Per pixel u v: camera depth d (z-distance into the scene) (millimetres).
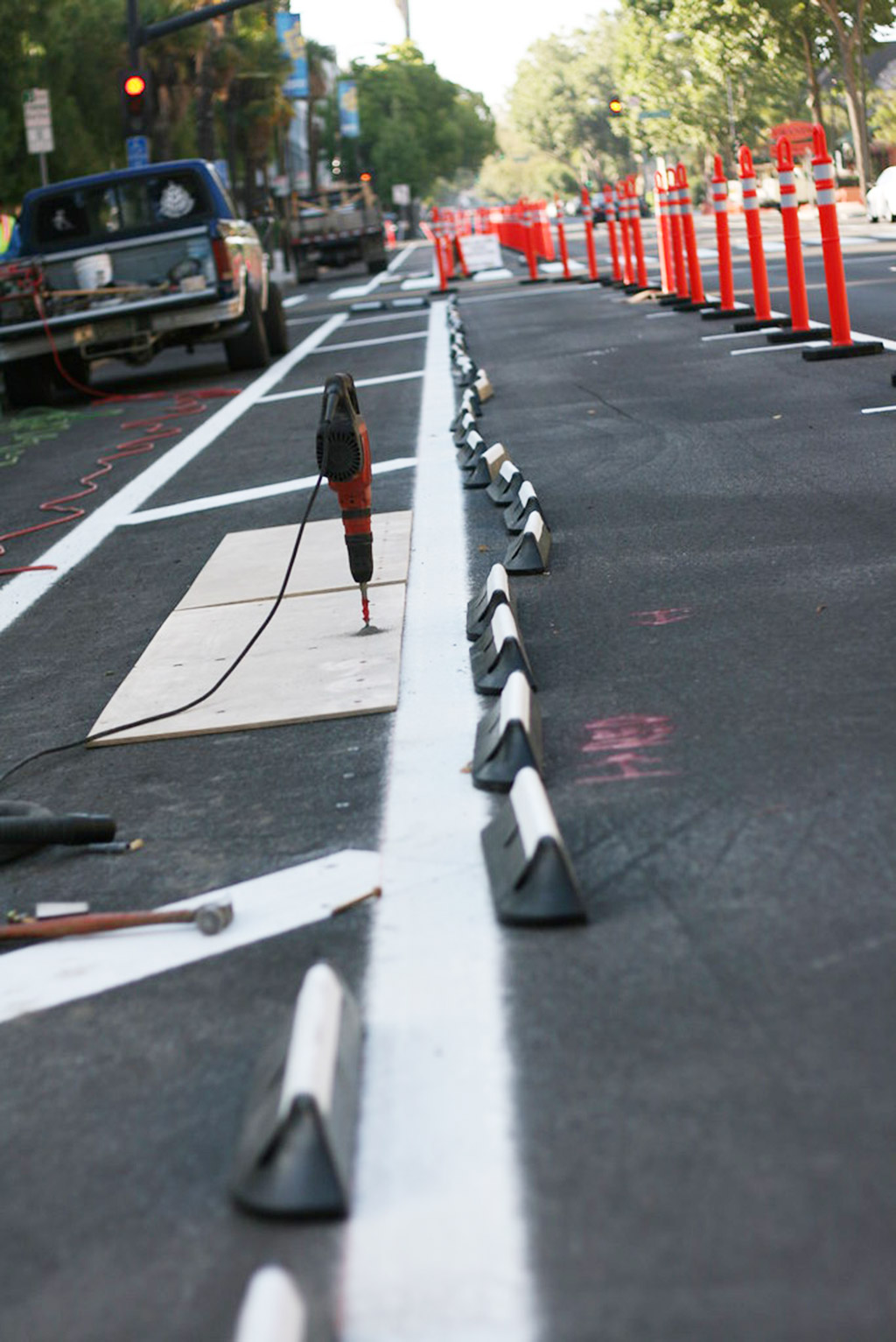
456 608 6699
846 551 6723
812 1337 2156
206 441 13789
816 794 4109
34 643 7281
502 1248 2441
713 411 11461
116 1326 2408
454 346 18406
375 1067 3043
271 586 7578
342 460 6148
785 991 3119
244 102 68625
